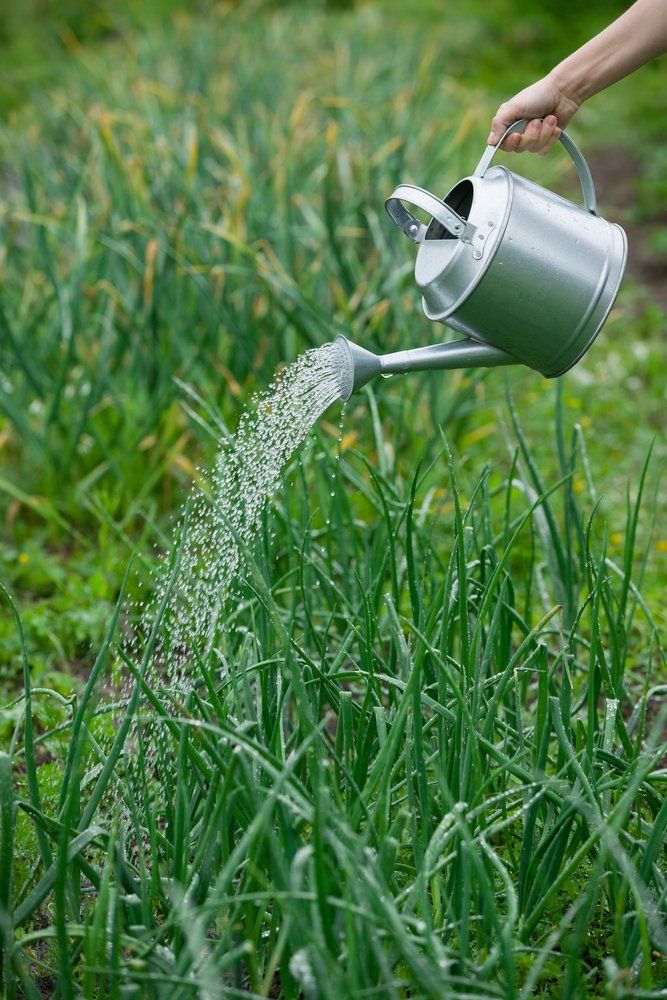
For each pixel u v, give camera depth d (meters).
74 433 3.46
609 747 2.32
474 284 2.28
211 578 2.54
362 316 3.54
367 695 2.31
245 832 2.21
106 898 2.09
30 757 2.25
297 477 2.95
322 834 2.08
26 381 3.60
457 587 2.45
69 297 3.58
